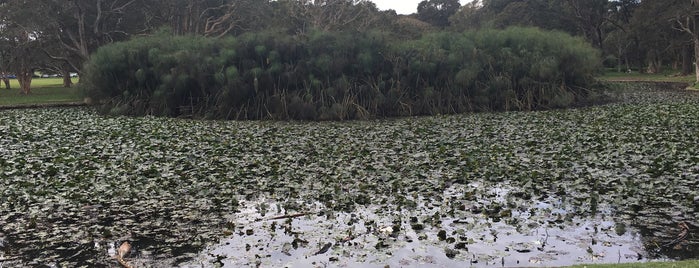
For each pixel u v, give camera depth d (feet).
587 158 34.37
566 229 21.29
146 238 21.30
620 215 22.99
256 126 59.31
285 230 21.67
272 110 71.20
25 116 68.13
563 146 38.91
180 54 73.05
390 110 74.13
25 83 122.83
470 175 30.76
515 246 19.52
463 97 75.92
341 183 29.40
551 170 31.45
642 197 25.45
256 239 20.86
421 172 31.71
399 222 22.40
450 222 22.35
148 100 75.20
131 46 78.02
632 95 92.43
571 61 79.92
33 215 24.44
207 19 130.93
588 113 62.69
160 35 82.48
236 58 74.33
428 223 22.13
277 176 31.09
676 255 18.53
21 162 35.06
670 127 47.29
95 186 28.86
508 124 55.11
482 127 53.11
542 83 77.10
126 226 22.84
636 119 53.72
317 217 23.48
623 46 193.47
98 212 24.86
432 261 18.29
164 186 29.12
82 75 87.86
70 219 23.86
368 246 19.74
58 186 28.78
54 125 57.00
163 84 73.61
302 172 32.22
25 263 18.90
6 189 28.48
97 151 40.09
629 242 19.84
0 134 50.01
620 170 30.96
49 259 19.25
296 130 54.75
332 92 71.67
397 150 40.16
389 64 76.28
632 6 179.63
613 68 216.95
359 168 33.19
